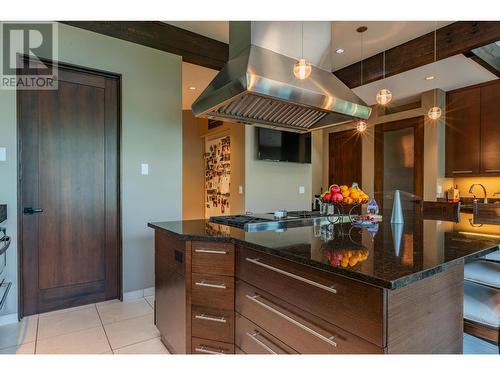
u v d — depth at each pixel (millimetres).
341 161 5781
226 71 2115
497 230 1820
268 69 1983
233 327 1572
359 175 5422
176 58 3230
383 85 4078
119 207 2955
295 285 1192
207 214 6238
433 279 1079
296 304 1186
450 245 1354
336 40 3258
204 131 5977
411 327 980
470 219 2463
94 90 2846
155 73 3115
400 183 4758
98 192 2875
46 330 2289
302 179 4844
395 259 1095
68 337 2180
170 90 3207
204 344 1650
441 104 4309
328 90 2260
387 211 3580
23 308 2516
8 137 2414
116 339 2150
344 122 2625
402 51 3367
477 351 1875
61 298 2701
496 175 3873
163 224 2104
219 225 2037
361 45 3387
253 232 1735
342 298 1006
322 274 1077
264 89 1892
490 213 2281
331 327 1042
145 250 3068
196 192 6363
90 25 2770
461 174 4203
